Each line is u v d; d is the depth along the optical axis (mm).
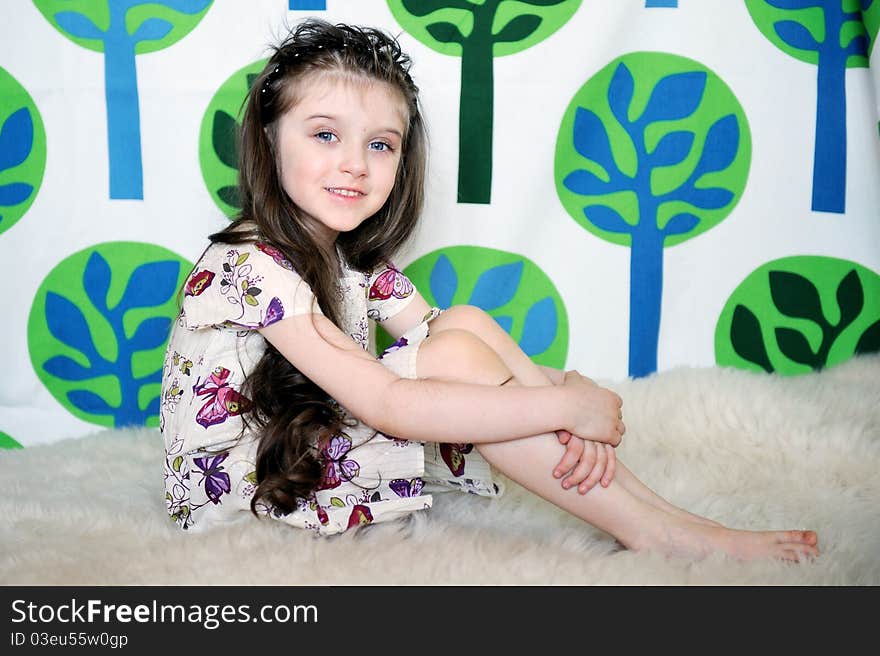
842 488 1188
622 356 1601
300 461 1025
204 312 1093
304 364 1043
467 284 1565
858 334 1602
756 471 1253
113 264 1521
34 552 991
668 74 1525
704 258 1585
